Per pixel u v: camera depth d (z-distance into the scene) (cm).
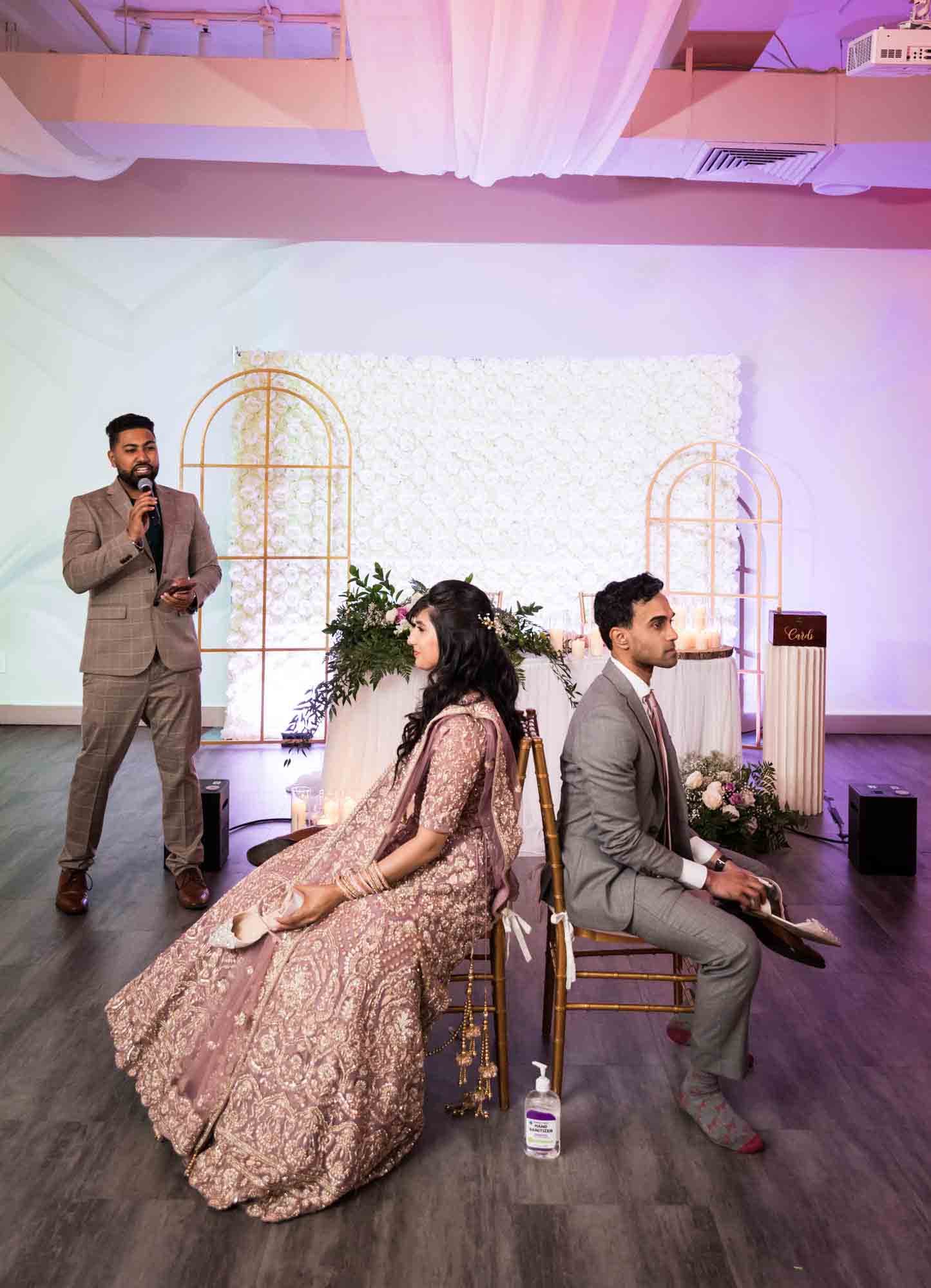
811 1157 268
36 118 537
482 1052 312
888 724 804
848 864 503
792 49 687
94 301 775
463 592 275
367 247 777
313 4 655
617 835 271
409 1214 243
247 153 586
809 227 779
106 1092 292
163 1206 244
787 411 791
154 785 626
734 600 775
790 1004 355
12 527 785
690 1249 233
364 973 251
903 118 553
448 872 265
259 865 324
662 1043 326
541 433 772
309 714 485
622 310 784
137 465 418
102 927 411
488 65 411
